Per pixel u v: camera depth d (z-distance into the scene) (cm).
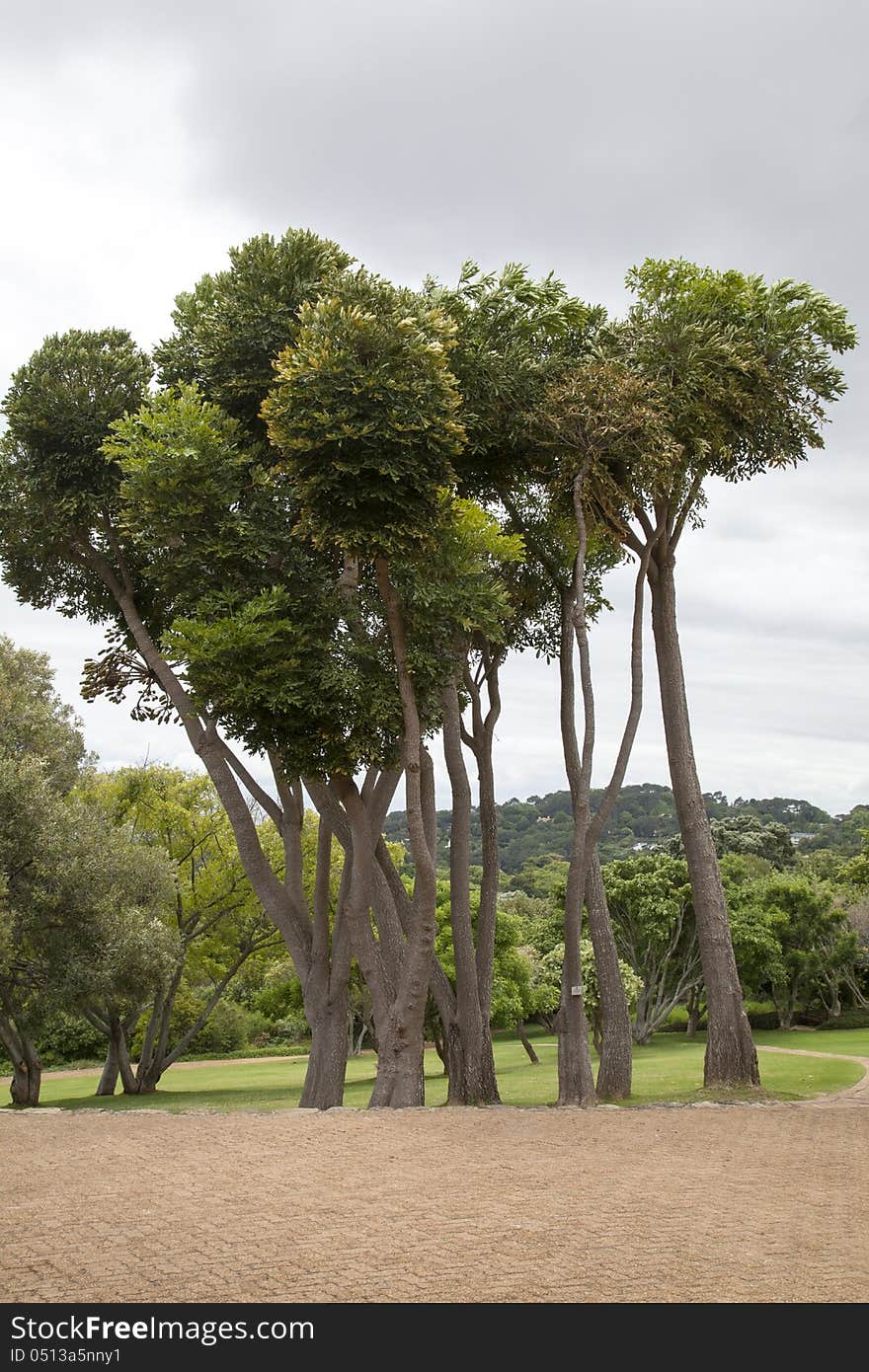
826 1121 1545
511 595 2270
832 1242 809
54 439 1970
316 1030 1986
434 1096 2773
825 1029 5494
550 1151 1215
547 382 2000
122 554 2116
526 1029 6762
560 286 2025
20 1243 777
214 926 3472
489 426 1991
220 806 3494
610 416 1883
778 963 5272
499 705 2322
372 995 1892
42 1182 991
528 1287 686
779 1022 5662
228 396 1908
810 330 2106
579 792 1997
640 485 2020
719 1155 1217
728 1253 772
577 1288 686
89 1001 2577
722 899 2123
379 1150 1192
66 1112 1547
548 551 2330
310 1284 689
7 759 2534
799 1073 2708
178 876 3328
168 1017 3372
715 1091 1998
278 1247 768
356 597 1852
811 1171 1122
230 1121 1431
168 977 2800
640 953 4994
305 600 1761
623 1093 2123
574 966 1956
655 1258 754
